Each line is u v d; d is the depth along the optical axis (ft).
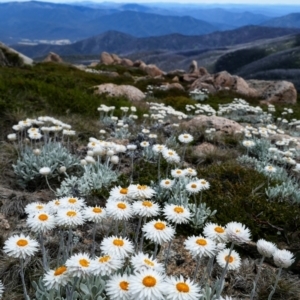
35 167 3.36
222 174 3.67
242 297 2.08
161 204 2.91
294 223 2.75
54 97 6.05
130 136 4.99
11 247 1.43
